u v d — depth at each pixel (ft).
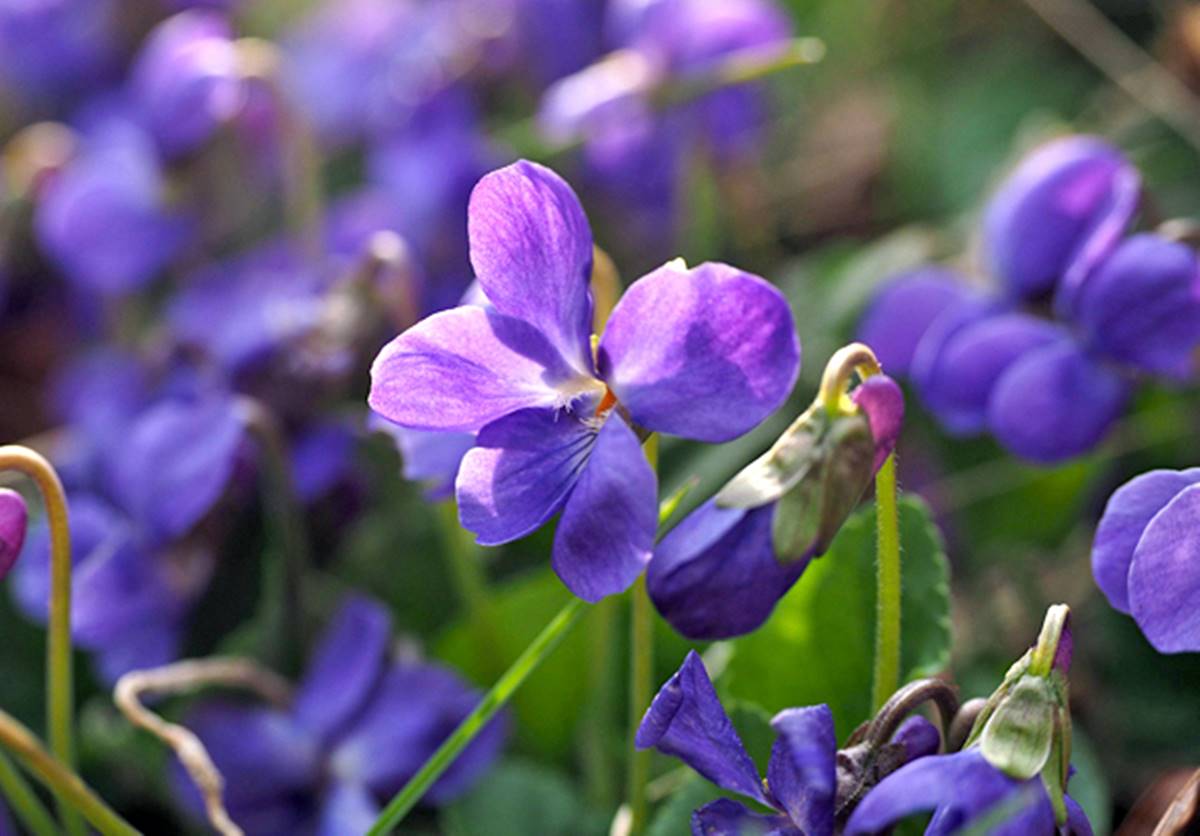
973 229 0.78
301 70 1.07
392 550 0.72
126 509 0.67
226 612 0.69
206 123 0.82
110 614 0.67
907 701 0.48
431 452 0.56
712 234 0.89
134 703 0.59
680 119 0.86
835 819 0.47
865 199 1.01
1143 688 0.69
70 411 0.86
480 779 0.63
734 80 0.76
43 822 0.58
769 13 0.86
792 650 0.59
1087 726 0.68
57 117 1.10
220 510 0.69
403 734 0.63
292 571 0.66
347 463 0.70
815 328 0.80
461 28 1.02
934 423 0.75
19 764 0.67
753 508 0.46
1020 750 0.46
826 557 0.59
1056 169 0.68
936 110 1.04
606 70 0.85
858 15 1.11
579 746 0.67
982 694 0.65
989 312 0.69
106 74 1.08
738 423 0.47
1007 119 1.01
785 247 0.99
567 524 0.46
